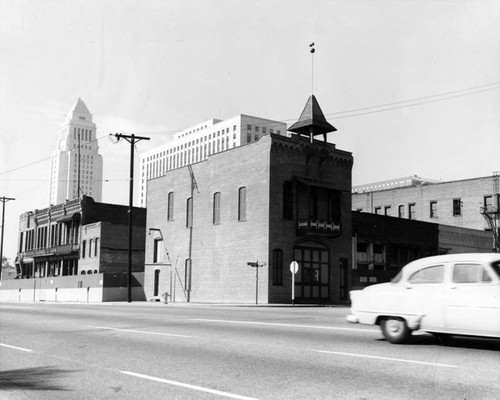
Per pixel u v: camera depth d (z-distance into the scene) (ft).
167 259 158.71
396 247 164.55
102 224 188.65
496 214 203.51
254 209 130.21
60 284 193.67
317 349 34.09
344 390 23.03
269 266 124.67
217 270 139.54
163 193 163.73
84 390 24.21
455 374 25.76
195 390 23.61
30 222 242.99
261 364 29.32
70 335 44.91
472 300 32.99
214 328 48.29
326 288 135.54
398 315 36.17
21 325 54.44
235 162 137.80
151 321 57.16
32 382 26.13
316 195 136.87
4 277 296.30
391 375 25.80
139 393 23.38
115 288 168.25
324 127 137.39
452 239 188.24
